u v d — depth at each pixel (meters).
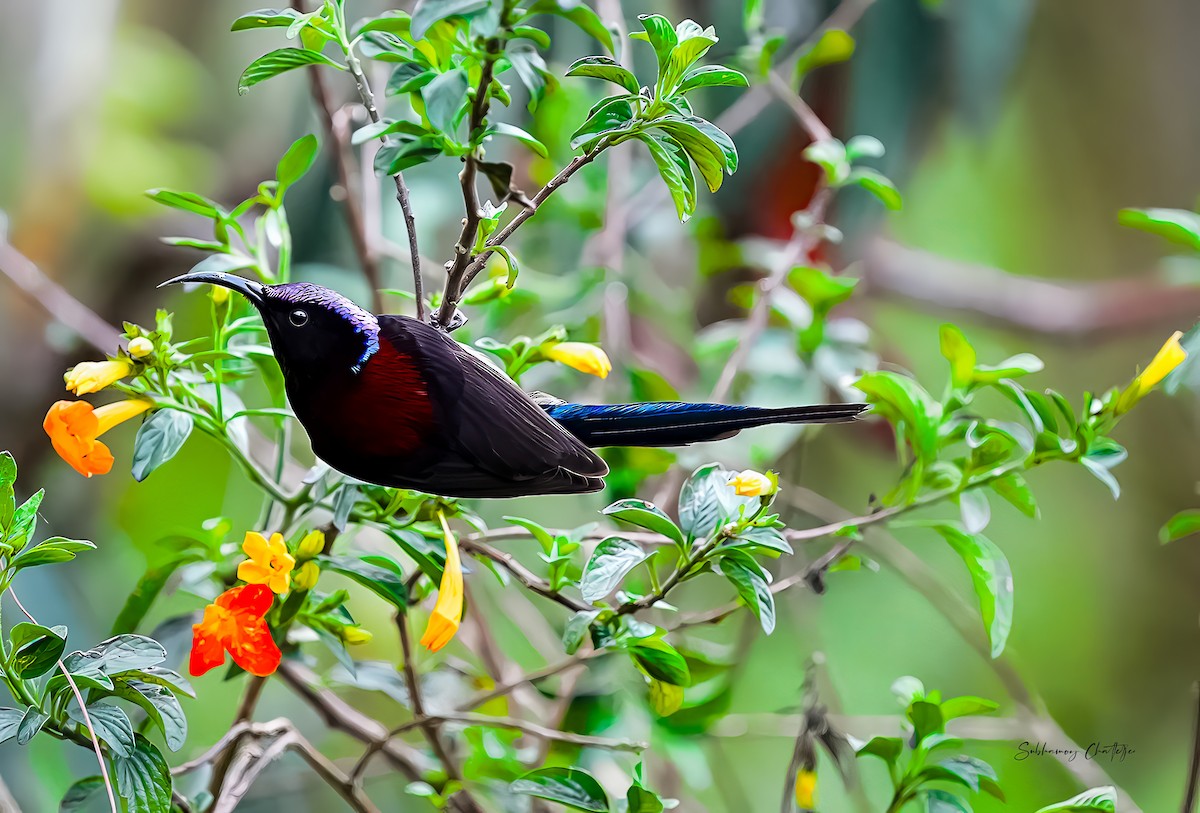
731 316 10.78
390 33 4.87
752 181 10.34
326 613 5.53
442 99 4.34
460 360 4.79
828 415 5.02
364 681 6.06
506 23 4.25
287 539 5.49
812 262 10.35
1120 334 12.58
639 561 4.98
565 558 5.27
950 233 14.42
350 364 4.70
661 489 8.16
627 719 6.98
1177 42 13.69
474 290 5.62
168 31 11.87
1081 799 5.23
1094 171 14.28
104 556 9.99
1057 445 5.48
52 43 10.96
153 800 4.43
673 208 9.94
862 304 12.42
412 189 8.90
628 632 5.14
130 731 4.40
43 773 7.88
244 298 5.66
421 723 5.81
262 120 11.58
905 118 10.47
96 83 11.18
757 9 7.97
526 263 9.15
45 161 10.98
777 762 10.59
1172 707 13.11
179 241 5.35
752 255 8.89
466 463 4.76
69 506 10.15
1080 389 14.01
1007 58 10.48
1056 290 12.80
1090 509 13.85
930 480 5.87
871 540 7.69
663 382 7.75
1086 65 13.84
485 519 8.55
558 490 4.83
